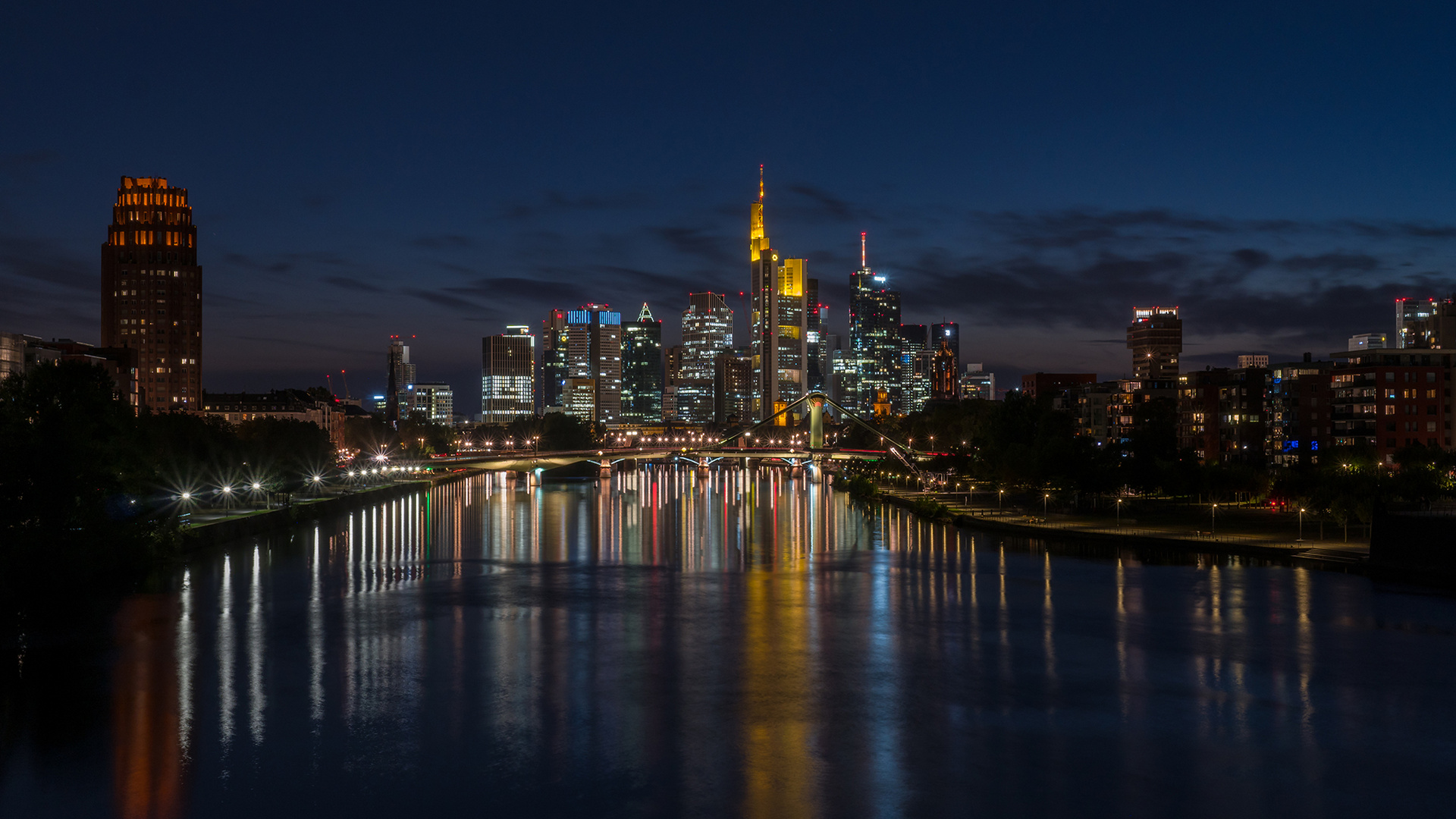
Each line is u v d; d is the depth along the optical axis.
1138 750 67.75
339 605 120.69
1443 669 87.06
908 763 65.56
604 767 64.75
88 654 94.31
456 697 79.88
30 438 118.25
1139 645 96.44
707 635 102.50
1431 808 58.47
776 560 163.25
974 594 125.75
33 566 117.62
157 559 149.00
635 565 159.62
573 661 91.69
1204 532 172.00
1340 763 65.38
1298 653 92.81
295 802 59.50
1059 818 57.28
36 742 69.25
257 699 79.19
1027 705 77.62
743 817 57.38
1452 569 124.62
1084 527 186.50
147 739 69.81
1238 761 65.69
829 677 85.62
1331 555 142.88
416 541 195.75
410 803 59.38
